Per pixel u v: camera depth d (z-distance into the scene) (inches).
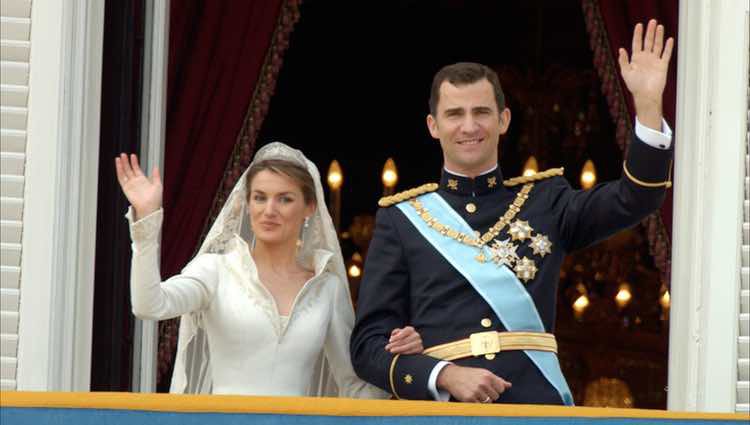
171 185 979.9
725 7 750.5
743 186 745.6
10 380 724.7
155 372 776.3
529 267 690.8
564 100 1438.2
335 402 631.8
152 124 782.5
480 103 701.3
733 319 739.4
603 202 687.7
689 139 757.3
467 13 1449.3
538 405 640.4
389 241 705.0
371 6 1446.9
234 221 717.9
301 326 700.0
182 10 986.1
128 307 762.8
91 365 753.0
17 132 732.0
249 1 994.1
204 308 701.3
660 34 679.7
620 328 1413.6
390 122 1444.4
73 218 737.6
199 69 987.3
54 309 727.1
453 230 700.0
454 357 683.4
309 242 722.2
